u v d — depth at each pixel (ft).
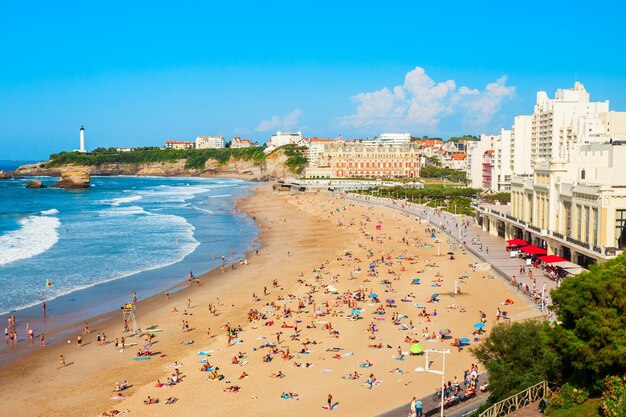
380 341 209.97
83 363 196.65
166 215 633.61
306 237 472.03
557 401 112.57
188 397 165.89
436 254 376.68
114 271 338.34
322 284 301.63
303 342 211.20
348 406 156.97
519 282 274.16
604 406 100.68
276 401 161.79
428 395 161.27
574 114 650.02
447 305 253.24
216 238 468.75
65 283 307.99
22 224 536.42
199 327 235.40
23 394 171.32
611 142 345.51
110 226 529.86
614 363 110.63
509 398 119.96
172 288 302.66
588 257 278.87
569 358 119.34
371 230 500.33
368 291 282.97
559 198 314.14
